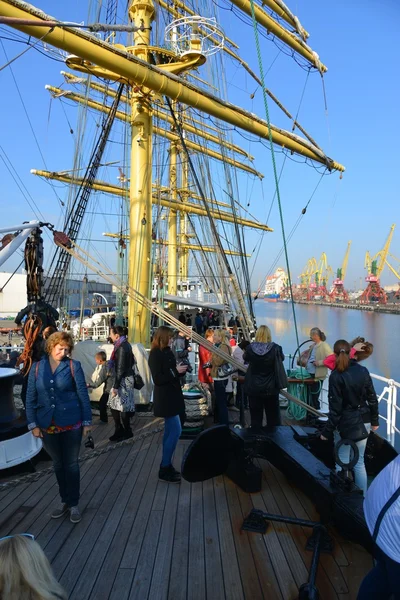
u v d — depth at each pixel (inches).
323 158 592.4
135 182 447.2
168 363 179.3
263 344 204.5
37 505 162.7
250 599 110.5
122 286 251.1
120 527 146.5
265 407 212.2
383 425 396.8
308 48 562.6
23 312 216.4
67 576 119.6
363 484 157.1
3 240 202.4
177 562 126.5
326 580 118.1
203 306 827.4
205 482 185.6
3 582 60.7
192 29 426.3
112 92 808.9
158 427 263.1
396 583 78.5
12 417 199.2
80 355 310.8
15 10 292.7
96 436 249.4
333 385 155.4
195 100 436.5
